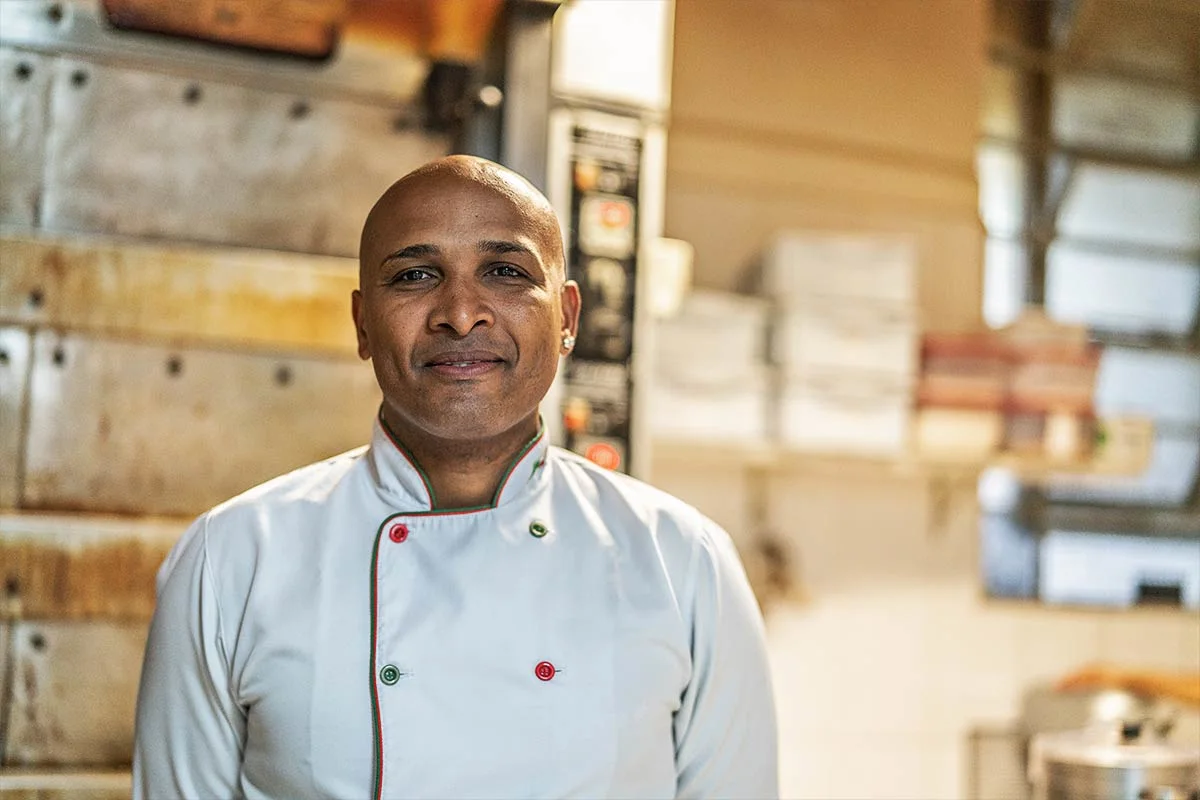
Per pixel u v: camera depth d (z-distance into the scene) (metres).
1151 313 4.13
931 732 3.71
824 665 3.62
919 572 3.73
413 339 1.11
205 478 1.83
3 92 1.79
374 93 1.93
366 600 1.13
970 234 3.87
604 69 2.18
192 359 1.83
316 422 1.88
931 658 3.72
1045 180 3.93
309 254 1.92
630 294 2.17
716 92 3.55
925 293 3.82
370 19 1.89
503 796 1.09
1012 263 3.97
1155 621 3.97
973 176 3.87
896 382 3.28
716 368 3.14
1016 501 4.03
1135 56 3.80
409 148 1.96
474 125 1.97
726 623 1.21
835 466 3.35
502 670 1.11
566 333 1.27
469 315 1.08
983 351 3.37
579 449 2.12
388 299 1.12
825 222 3.73
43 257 1.74
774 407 3.22
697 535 1.23
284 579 1.14
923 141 3.78
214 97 1.88
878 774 3.65
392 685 1.09
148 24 1.82
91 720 1.72
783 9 3.61
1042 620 3.85
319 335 1.85
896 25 3.72
